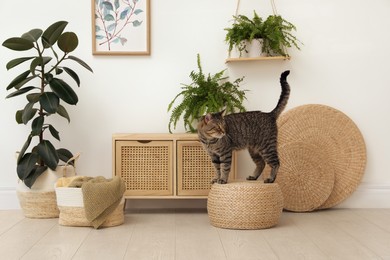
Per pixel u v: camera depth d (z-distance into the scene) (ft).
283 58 11.65
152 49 12.17
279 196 10.03
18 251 8.25
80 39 12.12
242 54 11.95
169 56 12.17
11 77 12.14
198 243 8.73
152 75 12.18
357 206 12.28
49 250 8.30
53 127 11.76
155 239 9.03
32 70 10.45
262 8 12.21
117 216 10.22
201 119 10.33
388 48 12.28
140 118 12.20
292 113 12.19
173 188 11.32
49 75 11.06
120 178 10.25
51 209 11.00
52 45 11.46
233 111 11.68
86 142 12.17
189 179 11.33
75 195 10.00
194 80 11.75
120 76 12.17
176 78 12.20
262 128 10.57
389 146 12.28
